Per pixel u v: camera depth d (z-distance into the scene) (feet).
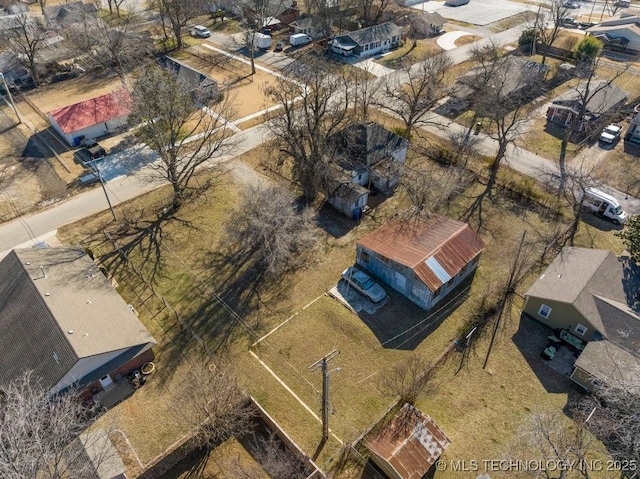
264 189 132.46
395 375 96.84
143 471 81.97
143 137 143.33
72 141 173.27
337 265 123.85
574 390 93.86
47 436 74.74
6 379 91.61
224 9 306.96
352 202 135.64
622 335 94.38
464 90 195.93
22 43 215.72
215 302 114.11
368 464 82.69
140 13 309.22
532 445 80.74
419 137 177.99
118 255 127.24
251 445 86.94
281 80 166.50
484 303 110.52
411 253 111.86
